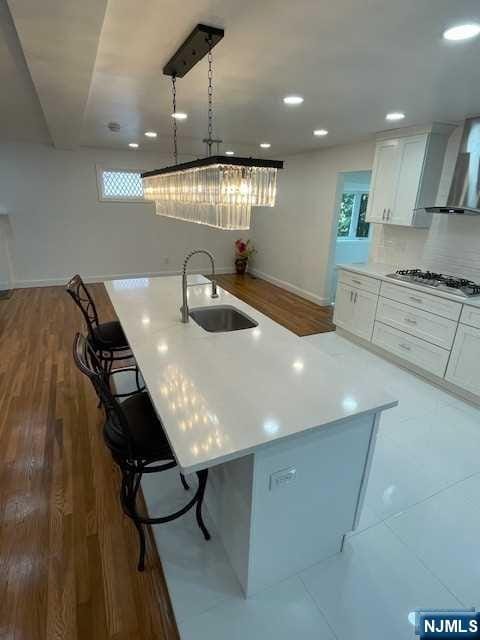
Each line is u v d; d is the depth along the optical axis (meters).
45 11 1.42
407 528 1.97
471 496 2.19
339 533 1.77
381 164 4.11
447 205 3.42
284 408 1.49
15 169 5.80
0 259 6.05
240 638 1.47
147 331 2.31
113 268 7.00
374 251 4.68
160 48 1.96
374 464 2.42
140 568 1.71
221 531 1.82
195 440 1.28
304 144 5.14
